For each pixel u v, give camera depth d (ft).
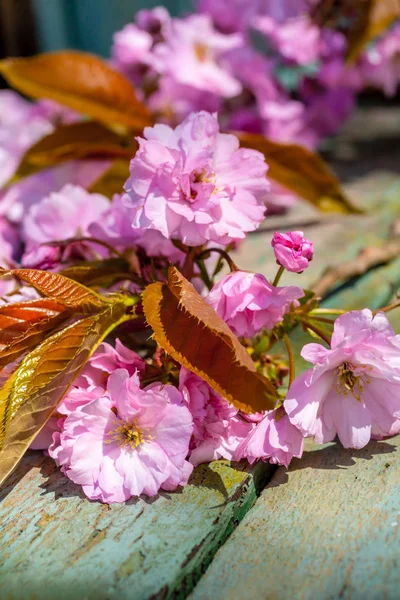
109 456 1.73
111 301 1.80
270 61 3.22
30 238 2.10
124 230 1.96
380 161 4.17
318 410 1.76
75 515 1.71
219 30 3.26
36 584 1.62
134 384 1.72
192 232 1.81
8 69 2.40
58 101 2.47
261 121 3.20
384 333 1.73
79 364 1.73
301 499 1.73
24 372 1.71
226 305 1.77
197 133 1.81
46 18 5.22
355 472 1.77
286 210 3.28
